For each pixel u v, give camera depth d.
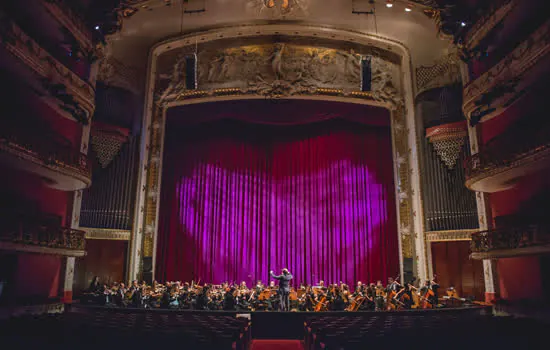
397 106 18.89
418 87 18.42
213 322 8.70
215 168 20.56
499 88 11.84
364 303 12.85
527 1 11.49
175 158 20.42
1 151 10.30
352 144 20.31
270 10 17.83
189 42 19.19
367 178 19.81
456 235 16.23
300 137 21.02
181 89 18.95
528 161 10.44
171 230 19.56
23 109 12.59
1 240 10.01
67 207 14.27
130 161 18.08
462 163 16.97
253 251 19.88
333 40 19.08
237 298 13.64
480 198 14.23
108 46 17.95
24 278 12.19
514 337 6.55
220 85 18.67
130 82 18.80
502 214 13.37
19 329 7.16
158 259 19.16
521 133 12.34
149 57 19.17
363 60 16.36
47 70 11.95
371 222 19.31
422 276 16.66
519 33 12.82
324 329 7.16
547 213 11.62
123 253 17.39
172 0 16.66
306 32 18.77
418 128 18.00
